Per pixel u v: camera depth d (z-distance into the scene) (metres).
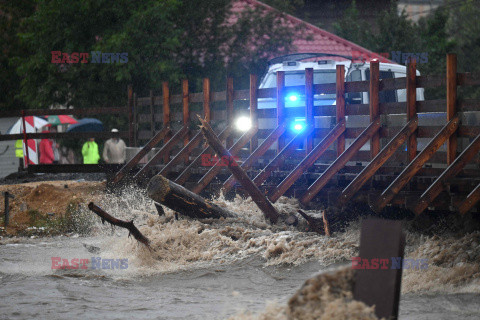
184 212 34.31
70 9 69.62
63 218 45.72
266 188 35.62
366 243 13.13
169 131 49.44
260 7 73.25
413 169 30.44
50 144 72.31
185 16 70.19
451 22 102.81
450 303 20.86
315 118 39.28
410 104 32.16
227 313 20.14
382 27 92.69
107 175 48.75
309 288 13.12
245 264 29.42
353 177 33.53
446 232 31.70
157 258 31.11
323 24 106.06
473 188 29.03
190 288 25.89
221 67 70.81
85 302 22.45
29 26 73.50
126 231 38.16
